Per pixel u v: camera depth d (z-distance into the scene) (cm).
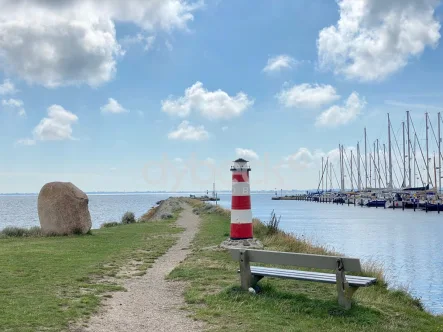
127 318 808
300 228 4278
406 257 2419
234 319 793
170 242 1955
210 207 4562
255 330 734
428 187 9162
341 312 831
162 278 1174
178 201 7975
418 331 801
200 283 1066
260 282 1050
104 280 1131
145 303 915
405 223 4984
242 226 1633
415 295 1478
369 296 1010
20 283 1033
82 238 2041
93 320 786
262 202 14412
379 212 7481
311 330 743
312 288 1023
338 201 12412
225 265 1278
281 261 912
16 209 8825
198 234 2250
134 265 1366
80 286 1032
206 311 834
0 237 2062
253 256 949
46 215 2194
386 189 10219
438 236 3519
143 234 2300
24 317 767
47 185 2230
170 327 756
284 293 943
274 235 1898
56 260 1376
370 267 1339
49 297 909
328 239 3319
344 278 848
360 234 3691
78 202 2227
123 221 3450
